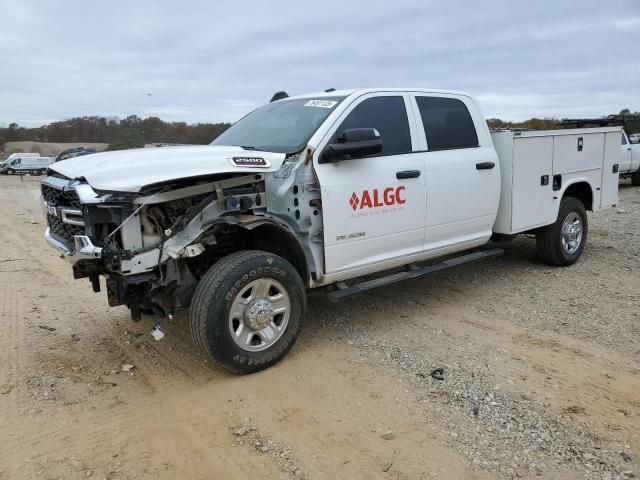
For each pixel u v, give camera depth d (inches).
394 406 141.6
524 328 193.8
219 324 150.6
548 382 152.5
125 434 132.0
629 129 639.8
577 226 273.9
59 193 161.0
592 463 116.6
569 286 241.4
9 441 128.9
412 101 205.8
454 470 115.2
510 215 237.8
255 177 163.0
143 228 149.0
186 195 150.9
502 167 236.7
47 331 200.4
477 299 227.1
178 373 164.6
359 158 183.5
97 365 171.2
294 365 166.7
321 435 129.6
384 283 194.4
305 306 170.6
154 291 156.3
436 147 210.4
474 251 248.5
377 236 188.9
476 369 161.3
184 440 129.2
